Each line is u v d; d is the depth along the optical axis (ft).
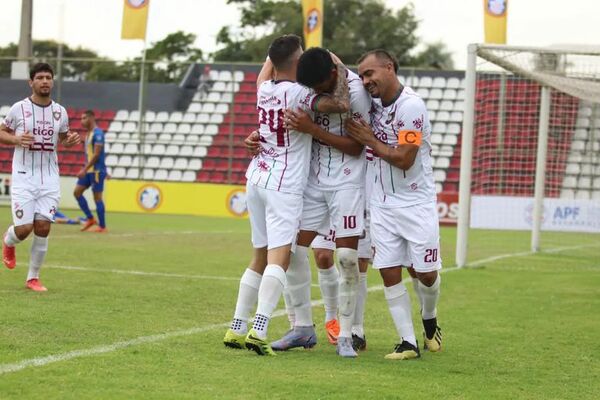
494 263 77.87
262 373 30.04
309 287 36.17
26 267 60.08
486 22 106.52
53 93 174.81
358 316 36.52
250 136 35.01
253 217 35.35
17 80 173.99
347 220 34.45
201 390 27.09
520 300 53.26
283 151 34.22
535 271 71.26
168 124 168.86
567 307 50.44
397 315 34.86
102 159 96.58
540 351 36.99
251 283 34.94
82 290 50.08
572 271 71.77
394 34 260.42
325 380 29.27
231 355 33.19
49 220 49.57
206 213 143.23
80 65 186.70
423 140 34.14
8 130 49.52
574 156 122.52
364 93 33.45
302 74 32.37
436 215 34.88
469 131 73.10
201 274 60.75
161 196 145.18
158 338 35.94
